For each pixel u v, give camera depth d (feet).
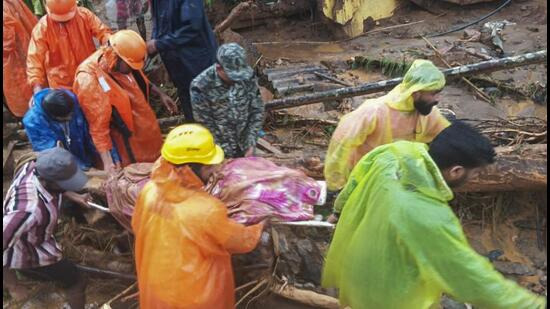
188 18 14.53
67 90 13.83
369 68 21.04
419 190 9.06
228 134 13.38
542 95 18.69
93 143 14.25
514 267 13.78
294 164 15.14
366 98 19.03
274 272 13.23
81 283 12.93
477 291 8.89
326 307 12.85
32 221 11.23
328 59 22.17
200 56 15.17
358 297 10.26
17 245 11.66
